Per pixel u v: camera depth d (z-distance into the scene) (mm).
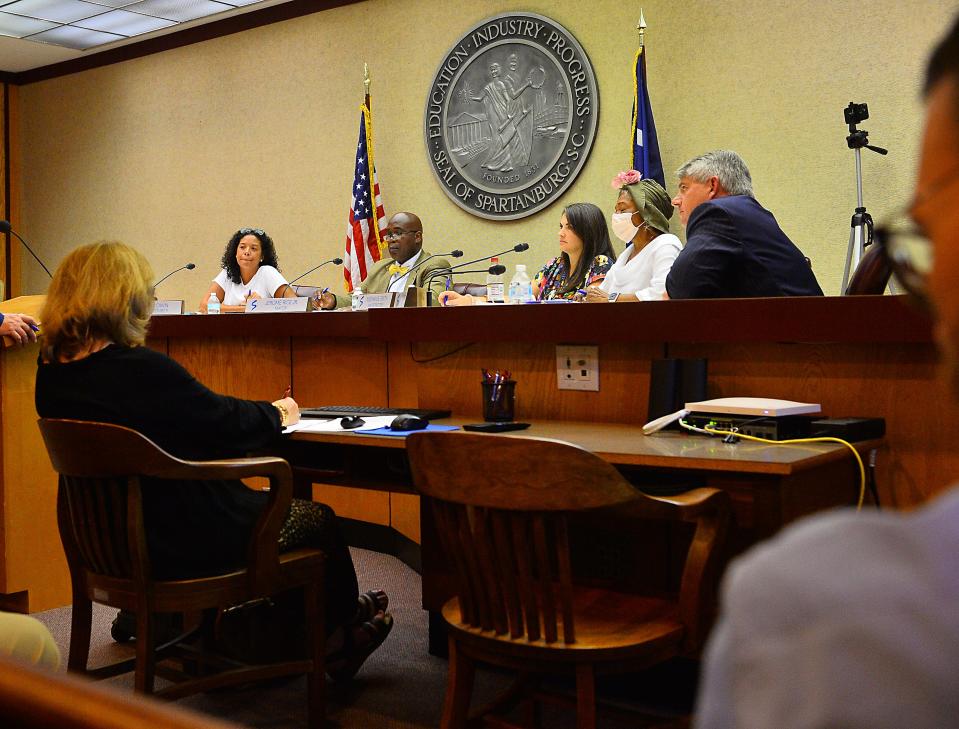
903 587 339
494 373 2674
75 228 8789
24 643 1547
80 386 2152
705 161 3414
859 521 371
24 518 3246
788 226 5340
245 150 7574
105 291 2170
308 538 2379
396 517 4113
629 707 2479
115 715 448
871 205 5105
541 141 6105
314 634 2307
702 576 1812
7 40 8086
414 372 3699
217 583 2123
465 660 1846
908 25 4953
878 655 329
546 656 1708
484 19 6305
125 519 2117
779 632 356
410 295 4324
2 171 9047
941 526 354
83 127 8633
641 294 3984
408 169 6746
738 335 2352
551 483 1649
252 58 7488
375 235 6535
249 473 2123
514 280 4582
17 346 3172
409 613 3350
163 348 4531
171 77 7992
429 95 6527
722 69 5504
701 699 403
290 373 4121
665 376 2434
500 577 1774
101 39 8070
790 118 5309
